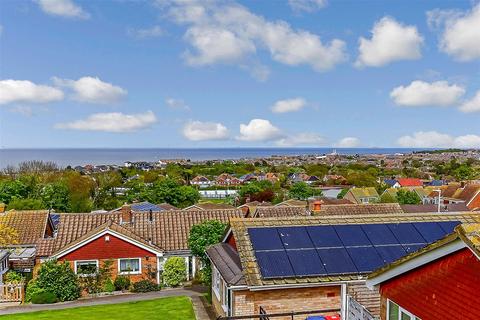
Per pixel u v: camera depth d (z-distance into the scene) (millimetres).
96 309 23484
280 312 16141
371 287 12641
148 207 57031
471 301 8562
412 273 10781
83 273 28453
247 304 15992
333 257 16859
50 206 61594
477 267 8414
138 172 155625
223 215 36219
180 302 24297
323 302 16344
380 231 18594
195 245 25969
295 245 17328
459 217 20125
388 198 85438
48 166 109625
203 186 141250
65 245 30000
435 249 9203
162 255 30344
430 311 9969
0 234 33000
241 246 17188
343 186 133375
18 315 22516
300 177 165000
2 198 60375
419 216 19938
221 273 17578
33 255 30344
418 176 176250
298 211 39594
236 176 173375
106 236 29344
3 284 26219
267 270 15969
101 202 82875
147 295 27281
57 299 26203
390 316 11883
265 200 92562
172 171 160250
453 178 163875
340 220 19281
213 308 22609
